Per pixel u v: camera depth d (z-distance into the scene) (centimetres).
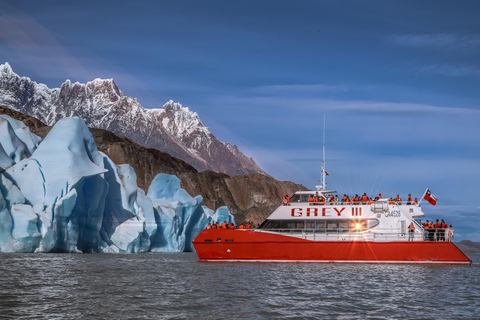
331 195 5400
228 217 12681
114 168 9269
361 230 5109
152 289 3388
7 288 3375
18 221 7050
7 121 8400
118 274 4422
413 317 2452
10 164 7856
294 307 2686
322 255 5147
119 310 2542
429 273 4509
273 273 4419
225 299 2947
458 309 2703
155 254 8675
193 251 11406
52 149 7944
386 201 5103
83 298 2941
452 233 5275
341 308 2678
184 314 2456
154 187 11238
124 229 8738
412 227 5034
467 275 4419
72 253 7731
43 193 7581
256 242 5350
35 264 5359
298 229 5259
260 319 2353
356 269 4756
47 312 2467
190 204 11062
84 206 8156
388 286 3616
